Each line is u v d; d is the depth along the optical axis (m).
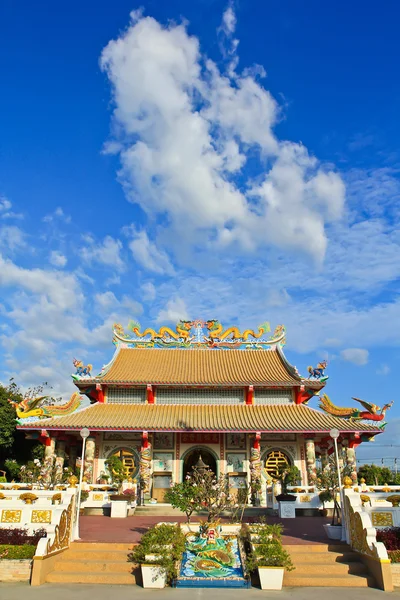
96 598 14.27
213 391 40.75
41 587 15.45
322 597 14.57
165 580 15.68
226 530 19.52
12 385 55.47
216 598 14.34
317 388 40.59
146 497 34.66
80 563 16.98
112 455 38.12
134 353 45.66
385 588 15.45
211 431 35.56
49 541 16.73
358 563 17.05
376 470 53.75
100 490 31.17
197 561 16.75
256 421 37.00
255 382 39.53
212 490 19.97
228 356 45.50
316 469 36.03
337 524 21.03
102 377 40.53
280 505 27.77
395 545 17.23
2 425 49.88
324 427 35.56
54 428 35.50
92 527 23.34
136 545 18.12
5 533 17.75
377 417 36.53
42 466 32.16
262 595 14.73
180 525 19.53
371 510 18.84
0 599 14.05
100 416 37.62
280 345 46.44
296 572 16.66
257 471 35.97
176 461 37.94
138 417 37.62
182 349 46.44
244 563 16.33
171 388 40.69
